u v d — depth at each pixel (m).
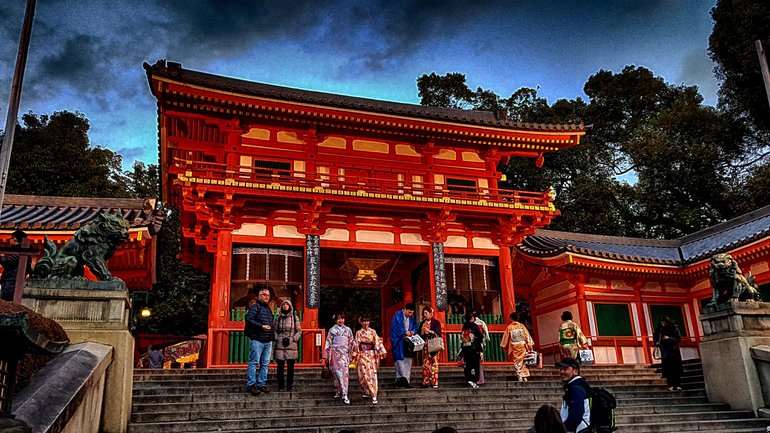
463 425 10.22
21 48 10.52
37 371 7.14
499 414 10.91
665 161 36.06
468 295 19.77
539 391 13.23
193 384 11.84
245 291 17.61
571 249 20.97
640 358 22.55
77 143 32.94
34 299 8.64
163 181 21.16
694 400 13.09
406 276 21.80
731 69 33.47
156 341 24.86
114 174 35.47
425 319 13.67
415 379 13.76
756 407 11.91
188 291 33.91
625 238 29.02
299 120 18.86
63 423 6.19
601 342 22.05
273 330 11.63
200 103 17.61
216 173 18.89
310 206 18.05
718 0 33.12
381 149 20.55
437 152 21.19
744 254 20.47
